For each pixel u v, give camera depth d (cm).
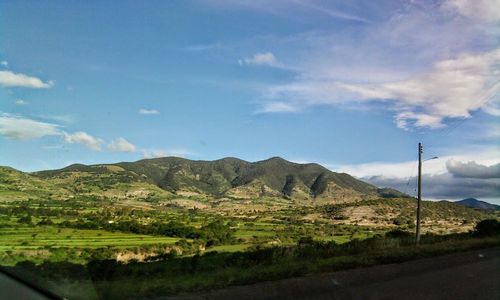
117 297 841
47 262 1104
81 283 888
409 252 1767
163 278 1072
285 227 10131
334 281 1126
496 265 1561
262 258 1450
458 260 1670
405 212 13138
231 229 8450
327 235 7400
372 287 1084
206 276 1105
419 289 1083
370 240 2003
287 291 984
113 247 3053
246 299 890
